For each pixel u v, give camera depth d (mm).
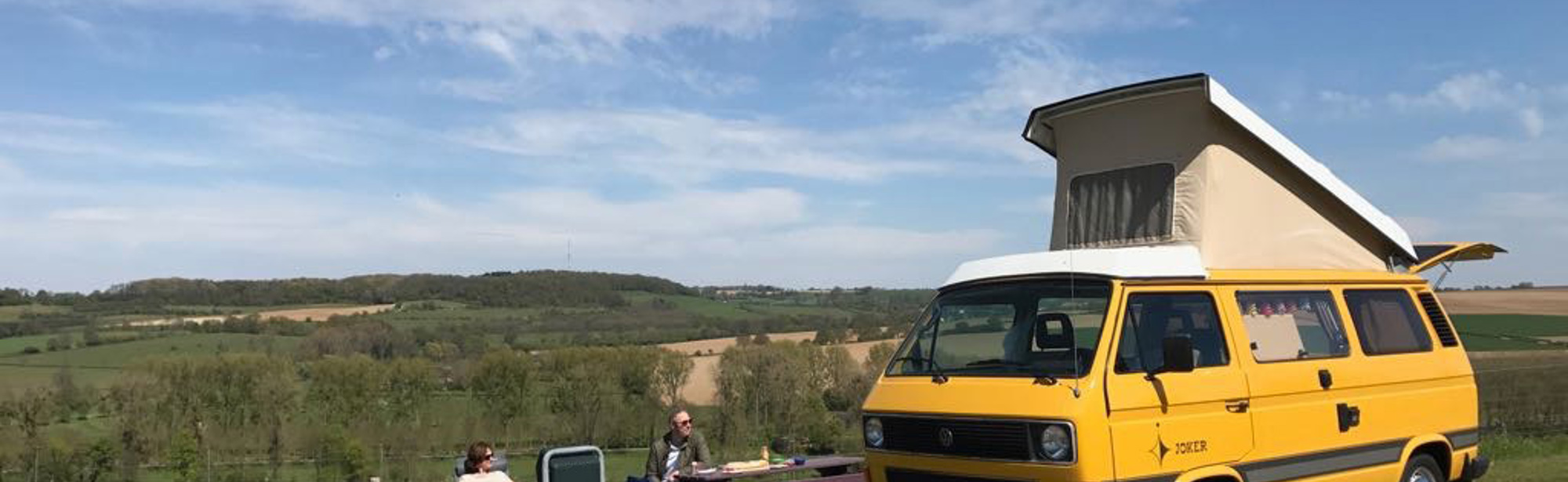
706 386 52031
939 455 6883
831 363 50625
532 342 62031
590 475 9828
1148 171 8711
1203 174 8352
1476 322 36875
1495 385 22141
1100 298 6789
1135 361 6637
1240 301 7414
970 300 7527
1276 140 8609
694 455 10992
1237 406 7016
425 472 43312
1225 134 8445
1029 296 7168
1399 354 8352
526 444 48688
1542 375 22281
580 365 51000
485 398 50656
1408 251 9570
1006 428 6473
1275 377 7309
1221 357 7098
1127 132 8883
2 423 41844
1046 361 6703
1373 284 8516
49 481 40000
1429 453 8516
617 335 65250
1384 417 8000
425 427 47312
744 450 41781
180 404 46344
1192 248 7355
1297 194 8844
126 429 43875
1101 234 8992
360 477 43344
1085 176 9188
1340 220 9148
